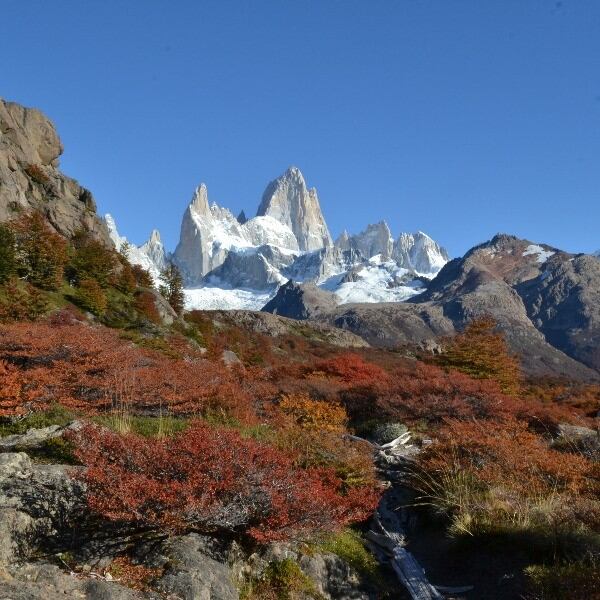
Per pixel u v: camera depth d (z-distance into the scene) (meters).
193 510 6.27
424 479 11.27
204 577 5.96
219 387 16.12
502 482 10.37
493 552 8.51
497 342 33.62
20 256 35.41
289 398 18.08
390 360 54.09
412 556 9.15
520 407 20.36
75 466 7.53
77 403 14.42
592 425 19.86
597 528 8.27
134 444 7.13
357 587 8.05
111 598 5.02
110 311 38.66
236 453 7.16
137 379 16.56
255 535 6.65
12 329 18.30
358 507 9.36
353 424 19.61
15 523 5.84
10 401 12.14
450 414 19.06
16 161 47.91
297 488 7.39
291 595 7.07
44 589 4.91
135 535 6.46
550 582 6.83
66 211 48.59
